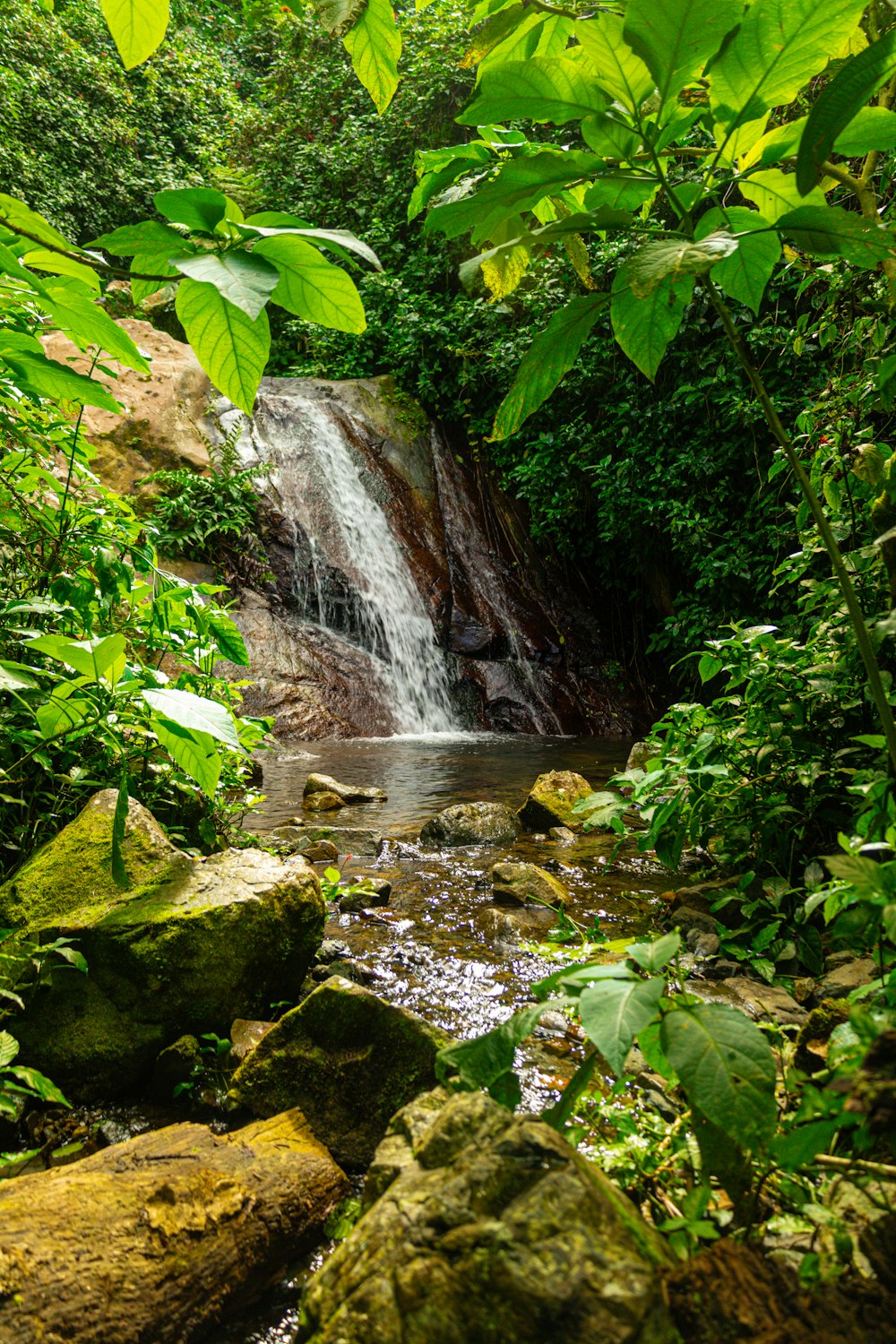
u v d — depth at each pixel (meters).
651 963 1.05
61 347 6.64
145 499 7.82
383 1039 1.64
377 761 6.47
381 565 9.27
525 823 4.30
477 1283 0.81
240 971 1.99
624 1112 1.38
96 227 13.53
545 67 1.08
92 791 2.62
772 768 2.77
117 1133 1.71
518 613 9.94
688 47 1.00
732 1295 0.85
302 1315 0.90
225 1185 1.33
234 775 3.14
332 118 13.47
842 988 2.07
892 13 1.35
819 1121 0.92
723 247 0.94
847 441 2.71
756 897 2.67
